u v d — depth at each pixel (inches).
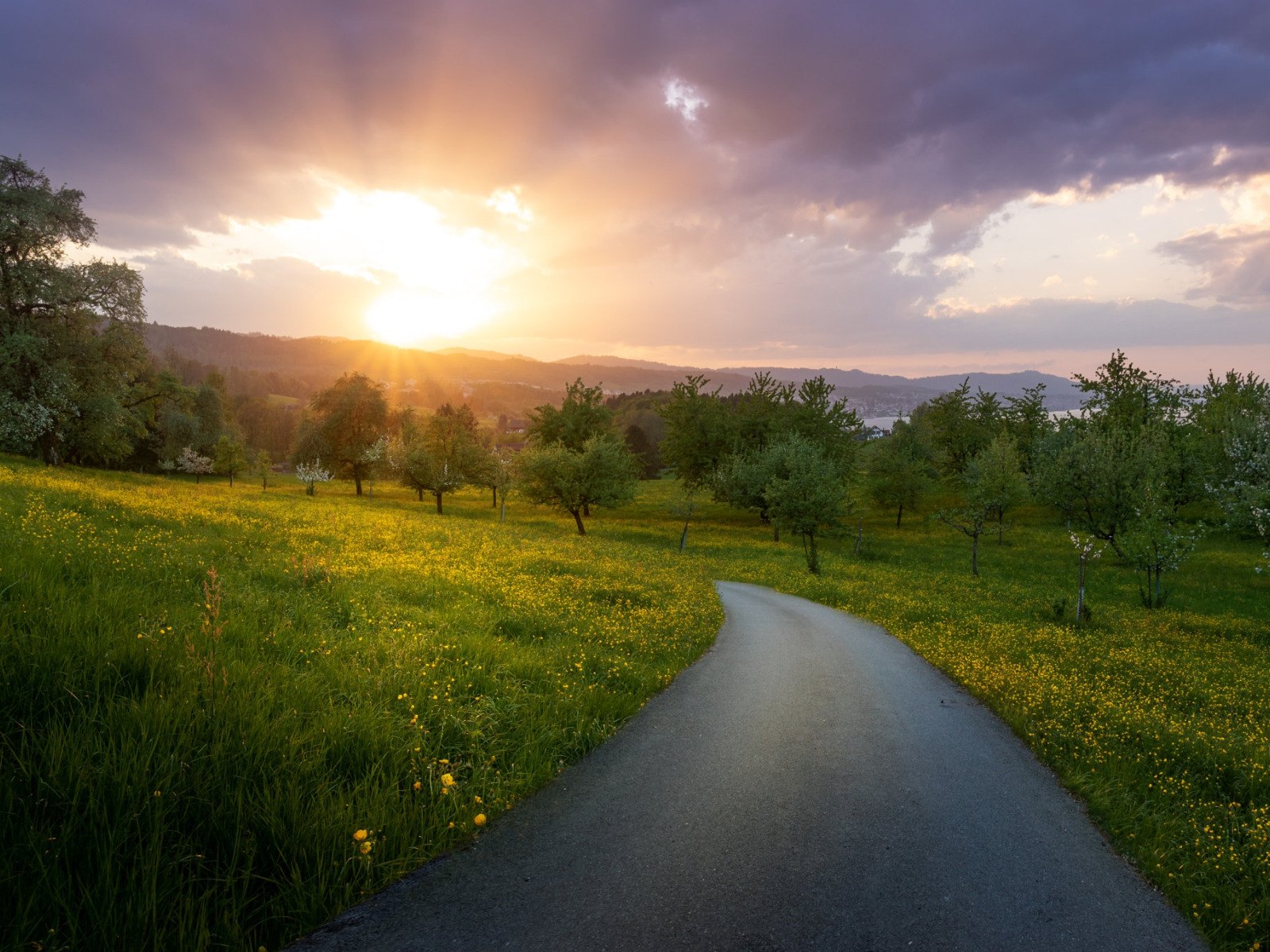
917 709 298.4
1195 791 224.5
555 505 1763.0
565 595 507.5
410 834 140.4
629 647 378.0
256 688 177.5
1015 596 935.0
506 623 366.0
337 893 119.8
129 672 170.2
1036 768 230.2
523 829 155.3
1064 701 317.7
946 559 1445.6
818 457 1647.4
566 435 2380.7
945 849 159.5
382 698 201.2
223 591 289.6
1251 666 500.7
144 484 1471.5
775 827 163.5
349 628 284.0
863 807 181.3
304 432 2694.4
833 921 122.7
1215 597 1034.1
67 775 121.6
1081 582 676.1
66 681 154.7
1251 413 1010.7
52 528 363.9
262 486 2915.8
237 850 118.2
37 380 1332.4
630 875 135.4
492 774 179.9
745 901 127.5
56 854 106.3
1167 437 1549.0
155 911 100.9
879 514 2273.6
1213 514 1694.1
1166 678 411.5
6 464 1053.2
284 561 407.8
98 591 234.8
